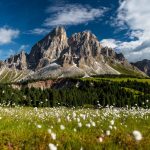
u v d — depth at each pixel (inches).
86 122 749.9
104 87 7465.6
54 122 735.7
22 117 882.8
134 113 1051.3
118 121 848.3
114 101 5064.0
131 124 780.0
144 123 815.1
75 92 6112.2
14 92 4810.5
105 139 481.7
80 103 5290.4
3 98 4047.7
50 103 4874.5
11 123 679.1
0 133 512.4
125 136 506.0
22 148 422.9
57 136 499.8
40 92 5290.4
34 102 4564.5
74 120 756.0
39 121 772.6
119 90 6948.8
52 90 5290.4
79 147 409.1
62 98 5196.9
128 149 413.4
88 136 512.7
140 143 446.6
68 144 431.8
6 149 413.7
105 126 679.1
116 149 407.2
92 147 408.5
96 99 5408.5
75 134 532.7
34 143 445.7
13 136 491.8
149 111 1152.2
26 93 5167.3
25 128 609.3
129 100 4758.9
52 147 251.0
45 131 549.3
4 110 1163.9
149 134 577.3
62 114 1010.1
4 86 5014.8
